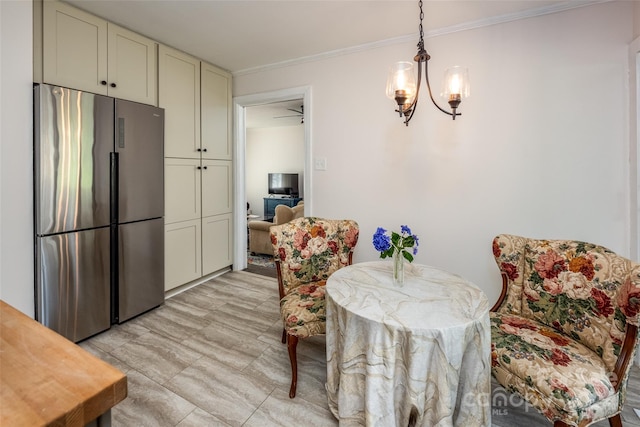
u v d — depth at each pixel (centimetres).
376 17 236
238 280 360
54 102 203
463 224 253
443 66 252
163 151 281
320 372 196
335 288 156
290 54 308
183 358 208
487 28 236
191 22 246
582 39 210
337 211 305
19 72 190
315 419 158
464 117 247
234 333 242
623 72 201
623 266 141
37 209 200
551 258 169
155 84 281
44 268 204
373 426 125
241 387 181
